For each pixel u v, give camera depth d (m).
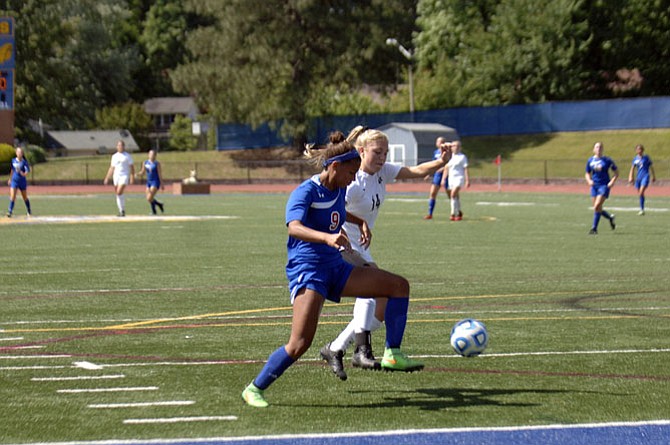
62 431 16.92
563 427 17.08
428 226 75.38
